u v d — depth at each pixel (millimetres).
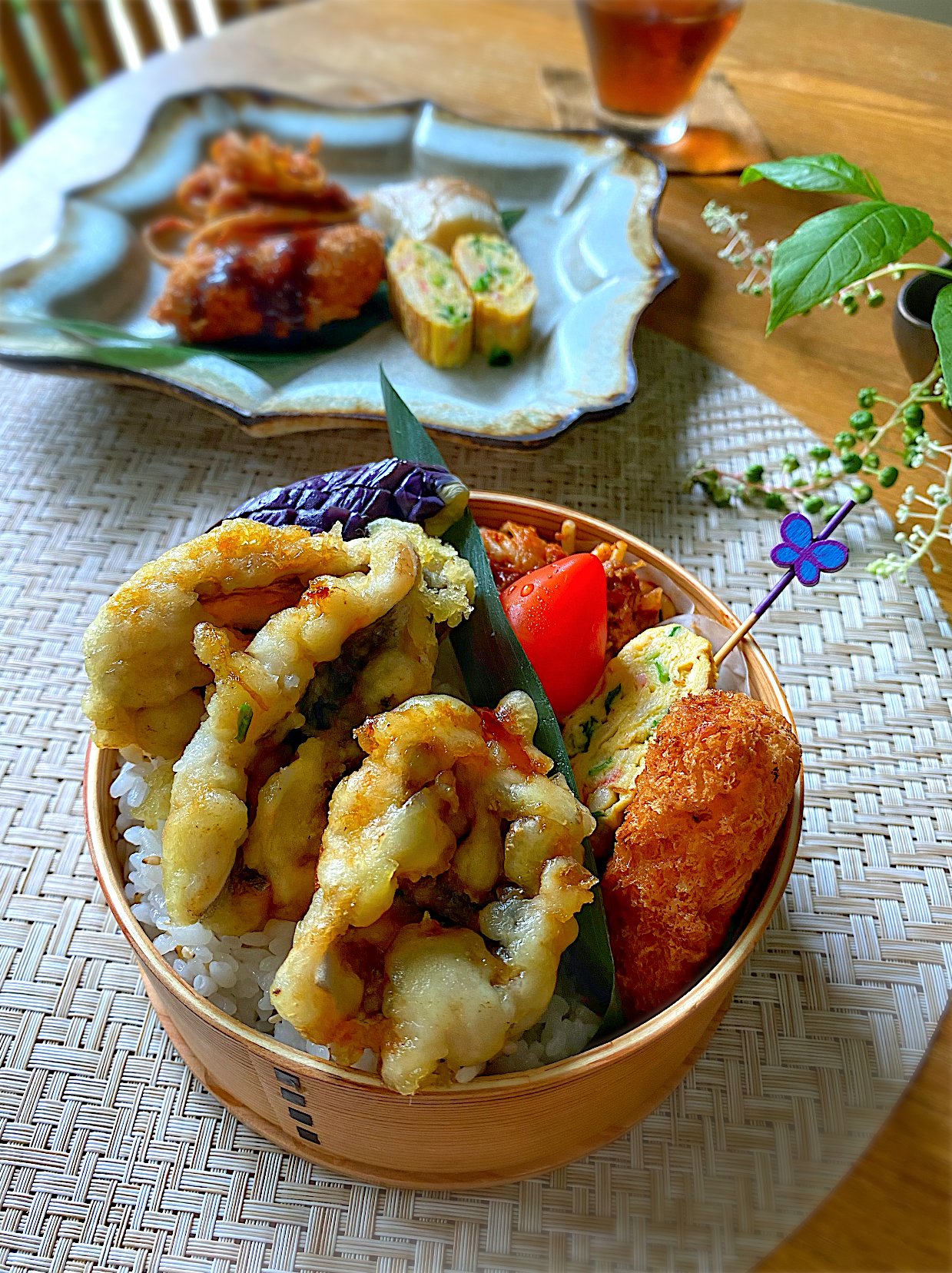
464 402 351
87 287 413
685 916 199
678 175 448
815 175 308
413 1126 188
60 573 338
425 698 201
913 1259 192
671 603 267
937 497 303
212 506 357
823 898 254
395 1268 205
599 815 225
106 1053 236
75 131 494
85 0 725
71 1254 208
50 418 390
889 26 513
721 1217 205
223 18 764
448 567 234
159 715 212
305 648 204
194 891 188
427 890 201
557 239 433
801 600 317
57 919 259
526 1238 207
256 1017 217
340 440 377
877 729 287
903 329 325
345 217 440
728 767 194
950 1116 213
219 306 381
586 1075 177
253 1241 209
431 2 559
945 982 238
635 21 413
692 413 370
